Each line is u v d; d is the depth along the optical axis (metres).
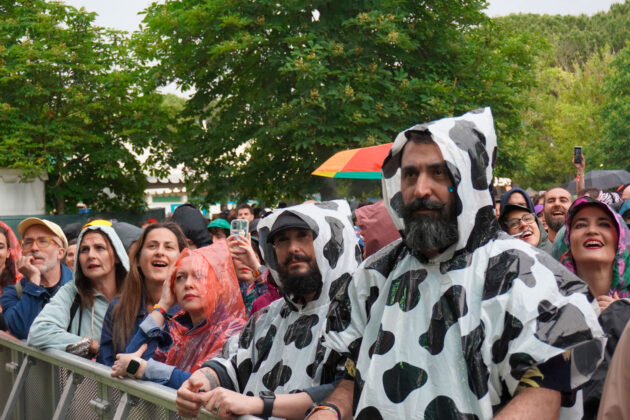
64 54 16.41
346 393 1.90
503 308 1.55
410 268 1.73
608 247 2.69
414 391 1.60
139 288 3.19
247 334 2.54
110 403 2.69
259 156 15.85
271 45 14.64
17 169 16.02
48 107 16.55
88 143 17.28
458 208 1.64
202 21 14.29
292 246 2.32
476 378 1.54
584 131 38.38
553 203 5.34
